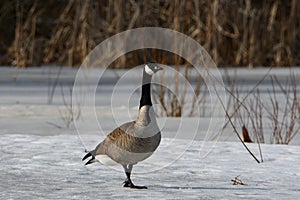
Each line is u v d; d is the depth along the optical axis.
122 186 14.28
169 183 14.74
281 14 58.19
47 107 32.09
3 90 40.91
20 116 28.95
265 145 20.77
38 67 58.12
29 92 39.75
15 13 65.44
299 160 18.05
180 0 44.44
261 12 58.22
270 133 24.56
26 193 13.52
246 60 56.81
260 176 15.79
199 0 51.16
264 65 57.72
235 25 55.09
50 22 64.88
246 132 22.61
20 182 14.73
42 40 60.03
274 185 14.62
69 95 37.81
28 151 18.92
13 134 22.62
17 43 57.75
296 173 16.22
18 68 57.09
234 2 55.38
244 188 14.16
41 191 13.72
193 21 52.03
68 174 15.74
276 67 57.81
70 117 28.38
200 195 13.26
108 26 53.12
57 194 13.38
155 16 52.59
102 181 14.92
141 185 14.44
